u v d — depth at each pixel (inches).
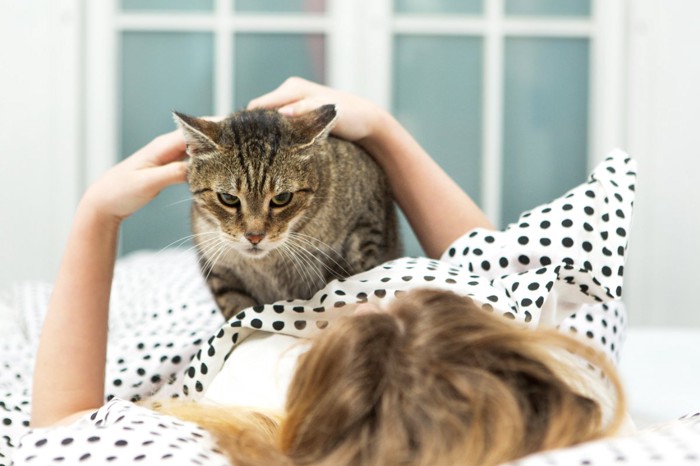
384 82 110.9
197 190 53.6
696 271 110.8
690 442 30.0
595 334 51.8
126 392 51.4
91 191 49.0
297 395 32.2
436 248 56.7
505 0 112.0
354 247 55.4
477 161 114.4
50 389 46.0
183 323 59.1
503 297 43.3
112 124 111.3
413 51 112.7
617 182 48.8
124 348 55.3
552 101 113.7
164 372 52.2
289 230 54.2
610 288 44.8
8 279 110.7
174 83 112.4
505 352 31.5
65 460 32.4
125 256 112.1
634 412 55.2
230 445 32.1
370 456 29.1
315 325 44.3
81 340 47.0
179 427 35.0
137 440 33.1
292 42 112.0
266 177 52.0
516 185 115.1
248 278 56.0
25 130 108.5
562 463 28.4
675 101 109.7
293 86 58.7
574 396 31.9
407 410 29.3
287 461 30.4
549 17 112.0
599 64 111.3
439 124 113.7
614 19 109.7
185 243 106.4
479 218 57.2
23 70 107.7
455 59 112.7
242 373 42.6
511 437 29.1
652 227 111.4
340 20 110.1
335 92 58.4
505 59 113.1
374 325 32.1
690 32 108.3
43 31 107.3
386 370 30.5
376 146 57.9
